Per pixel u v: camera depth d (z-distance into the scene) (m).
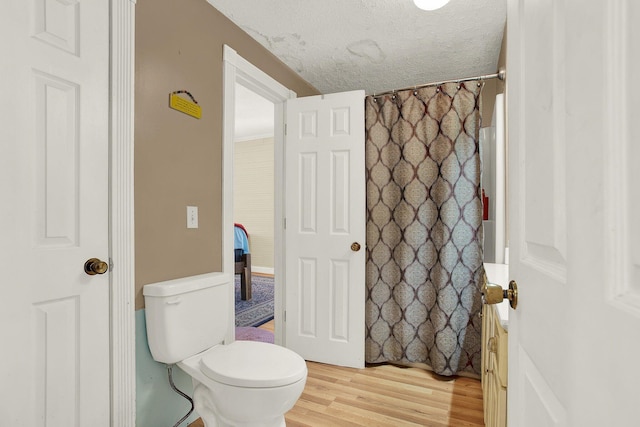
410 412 1.78
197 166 1.72
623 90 0.34
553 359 0.50
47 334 1.11
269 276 5.68
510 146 0.75
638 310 0.31
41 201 1.10
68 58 1.17
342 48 2.24
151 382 1.48
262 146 5.87
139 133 1.43
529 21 0.62
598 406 0.37
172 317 1.43
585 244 0.40
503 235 2.22
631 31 0.33
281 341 2.54
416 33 2.05
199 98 1.73
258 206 5.93
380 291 2.40
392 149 2.40
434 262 2.26
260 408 1.29
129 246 1.37
